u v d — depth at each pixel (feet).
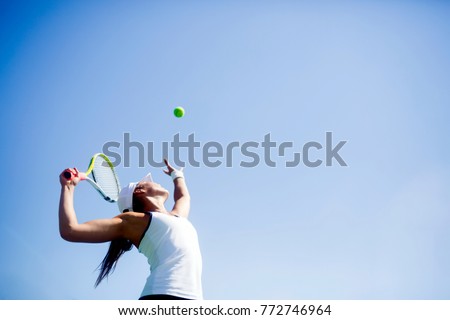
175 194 18.76
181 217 15.93
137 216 15.03
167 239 14.87
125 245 16.06
